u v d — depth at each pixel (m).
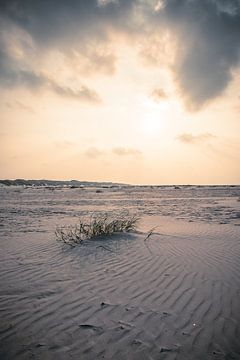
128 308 3.22
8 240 7.20
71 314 3.08
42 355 2.35
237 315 3.07
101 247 6.26
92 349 2.44
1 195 35.16
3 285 3.97
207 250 6.03
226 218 12.37
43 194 38.81
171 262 5.13
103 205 20.84
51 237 7.59
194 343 2.53
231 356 2.35
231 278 4.27
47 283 4.05
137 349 2.44
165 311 3.15
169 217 12.84
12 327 2.80
